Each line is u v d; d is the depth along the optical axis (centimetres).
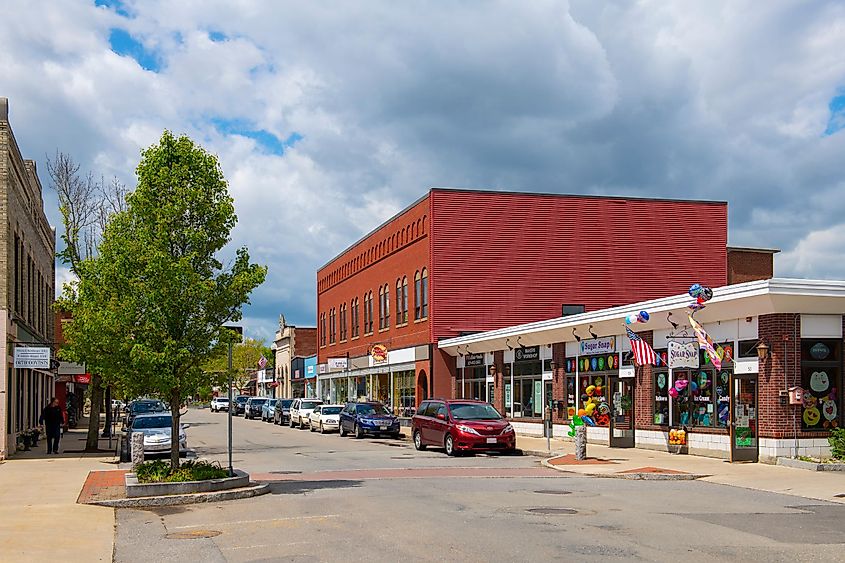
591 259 4434
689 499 1596
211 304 1780
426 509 1466
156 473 1730
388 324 5150
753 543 1124
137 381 1747
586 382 3108
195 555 1102
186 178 1823
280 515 1426
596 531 1222
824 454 2169
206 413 8819
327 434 4375
